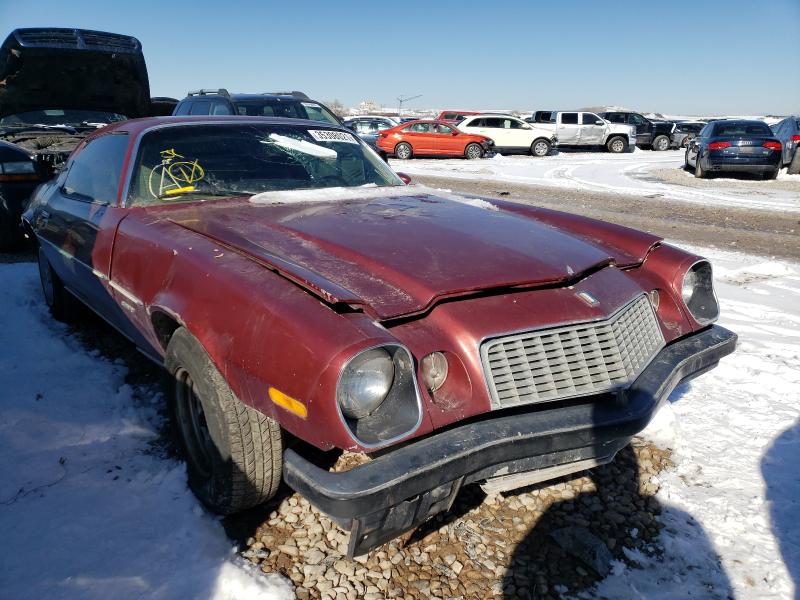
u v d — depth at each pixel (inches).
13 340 164.4
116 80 321.1
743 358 169.3
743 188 560.7
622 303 100.6
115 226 122.0
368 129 1015.0
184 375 101.3
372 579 89.3
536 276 96.3
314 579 88.6
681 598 89.2
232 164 136.4
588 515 105.0
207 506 100.2
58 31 293.6
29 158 258.2
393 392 76.5
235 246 98.0
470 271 94.2
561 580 91.3
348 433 71.5
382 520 76.6
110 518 98.3
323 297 80.9
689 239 330.6
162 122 140.9
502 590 89.0
